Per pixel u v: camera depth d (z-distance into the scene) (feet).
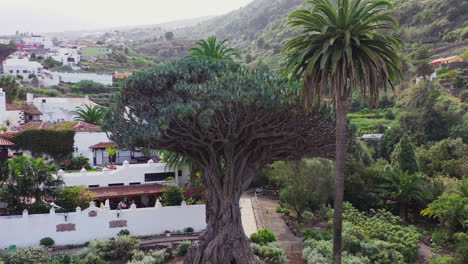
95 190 136.36
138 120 82.64
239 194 92.17
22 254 94.38
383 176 159.33
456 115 227.40
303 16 70.74
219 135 82.94
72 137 175.63
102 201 135.95
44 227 110.22
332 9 68.39
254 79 78.64
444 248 123.44
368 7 67.31
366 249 108.27
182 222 125.08
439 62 331.77
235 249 88.63
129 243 106.22
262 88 76.18
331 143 94.07
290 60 73.77
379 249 109.19
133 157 186.70
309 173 140.67
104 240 106.93
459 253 104.32
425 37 398.42
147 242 113.39
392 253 105.81
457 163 174.40
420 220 155.84
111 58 607.37
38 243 109.29
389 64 71.36
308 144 92.48
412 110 244.83
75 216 113.19
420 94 260.83
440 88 280.31
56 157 172.65
